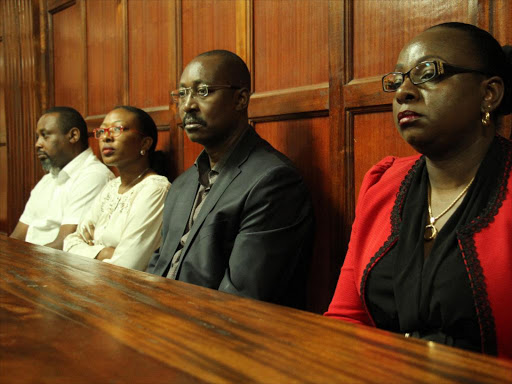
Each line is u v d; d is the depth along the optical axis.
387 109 1.82
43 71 3.90
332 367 0.45
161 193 2.35
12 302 0.71
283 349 0.50
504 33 1.48
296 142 2.18
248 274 1.67
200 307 0.69
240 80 2.00
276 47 2.25
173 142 2.84
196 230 1.83
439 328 0.99
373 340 0.54
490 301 0.91
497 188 0.97
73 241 2.56
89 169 3.00
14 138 4.11
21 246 1.39
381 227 1.14
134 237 2.28
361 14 1.92
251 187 1.77
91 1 3.44
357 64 1.94
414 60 1.05
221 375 0.43
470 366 0.46
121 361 0.46
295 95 2.14
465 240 0.95
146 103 3.05
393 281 1.05
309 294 2.11
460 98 1.02
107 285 0.84
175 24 2.79
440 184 1.07
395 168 1.21
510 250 0.91
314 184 2.11
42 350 0.50
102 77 3.40
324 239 2.06
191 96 1.97
